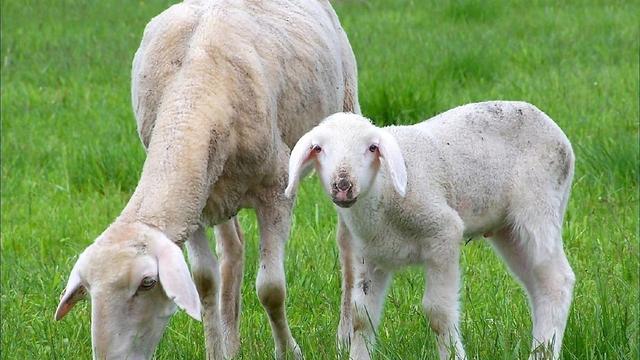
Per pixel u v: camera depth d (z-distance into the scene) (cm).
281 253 1005
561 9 2781
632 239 1249
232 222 1085
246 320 1152
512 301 1087
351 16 2828
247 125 960
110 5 3105
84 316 1123
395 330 999
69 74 2280
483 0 2753
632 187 1436
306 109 1063
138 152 1644
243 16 1023
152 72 996
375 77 1959
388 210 880
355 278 930
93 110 1994
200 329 1103
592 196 1416
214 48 970
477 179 933
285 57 1038
